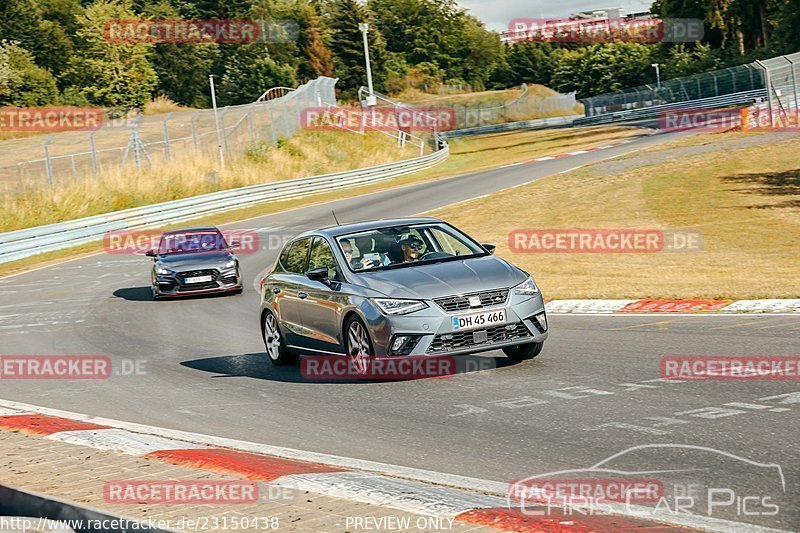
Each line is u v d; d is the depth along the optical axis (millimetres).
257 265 24828
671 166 34562
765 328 10727
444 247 10234
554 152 57562
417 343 8828
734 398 7234
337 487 5086
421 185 43531
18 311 19219
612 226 24828
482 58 145000
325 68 105312
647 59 117000
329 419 7660
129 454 6324
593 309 13898
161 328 15570
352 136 58500
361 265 9852
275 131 53688
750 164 32812
